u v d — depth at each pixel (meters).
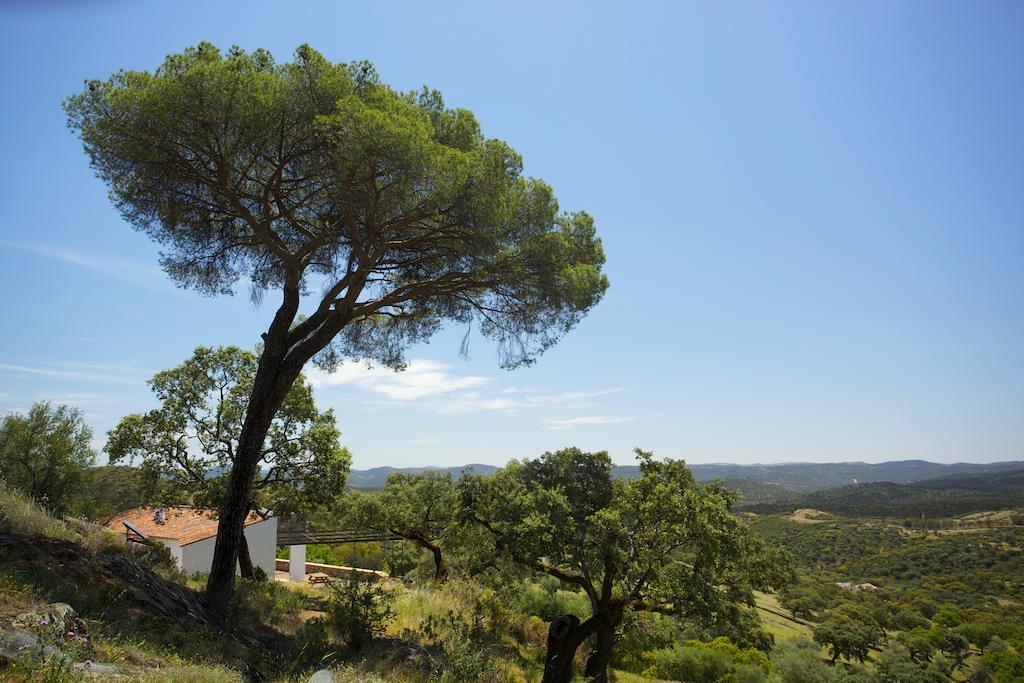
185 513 28.17
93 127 9.62
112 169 10.10
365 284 12.88
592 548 15.26
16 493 8.64
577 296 11.85
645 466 16.11
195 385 18.41
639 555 14.59
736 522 14.79
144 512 27.45
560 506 15.81
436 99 11.91
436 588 17.61
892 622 55.69
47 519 8.12
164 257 12.37
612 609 14.91
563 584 22.55
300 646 7.95
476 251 11.48
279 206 10.92
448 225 11.25
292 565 32.25
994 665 44.19
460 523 20.81
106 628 5.72
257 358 19.02
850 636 47.12
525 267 11.84
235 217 11.76
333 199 10.86
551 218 12.16
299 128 10.23
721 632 16.59
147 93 9.20
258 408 10.69
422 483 24.23
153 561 11.06
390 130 9.18
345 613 9.48
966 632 50.00
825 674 32.56
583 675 15.12
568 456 17.88
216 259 12.66
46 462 16.77
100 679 4.27
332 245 12.48
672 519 14.38
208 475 19.12
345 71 10.35
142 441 17.78
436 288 12.25
